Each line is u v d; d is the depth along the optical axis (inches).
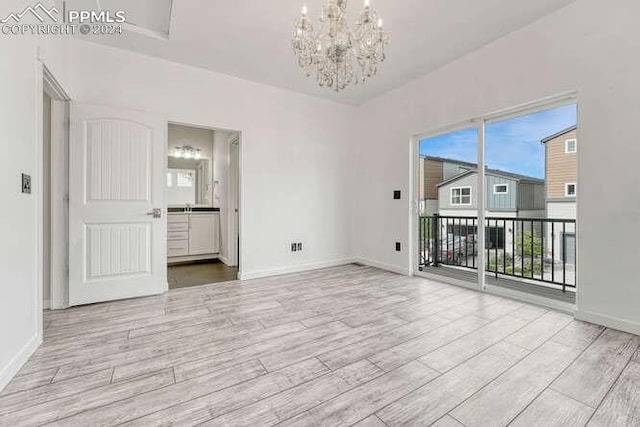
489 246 133.0
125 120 108.0
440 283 131.6
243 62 122.6
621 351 68.5
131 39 104.6
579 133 86.9
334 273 151.9
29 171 68.0
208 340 75.5
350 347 71.7
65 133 100.2
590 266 85.2
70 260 99.4
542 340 74.7
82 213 101.2
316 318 90.5
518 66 101.3
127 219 108.4
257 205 143.8
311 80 140.3
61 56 91.6
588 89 84.7
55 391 54.5
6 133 58.4
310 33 80.7
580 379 57.8
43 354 68.1
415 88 141.1
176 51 113.3
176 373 60.5
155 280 114.2
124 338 76.5
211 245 198.5
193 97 126.0
